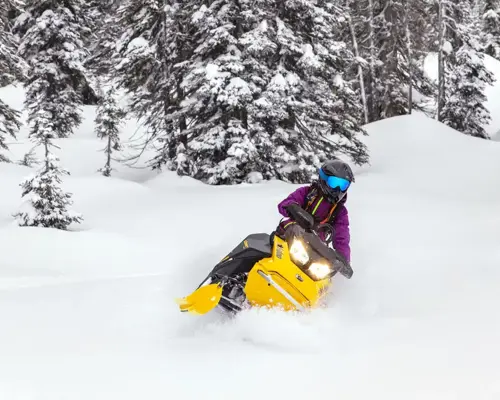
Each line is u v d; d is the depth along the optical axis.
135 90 25.17
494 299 5.11
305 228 4.79
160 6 23.62
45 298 5.89
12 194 20.05
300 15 22.86
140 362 3.38
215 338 4.03
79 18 34.28
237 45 22.09
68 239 11.90
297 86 22.38
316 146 23.81
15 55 22.31
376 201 19.03
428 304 4.91
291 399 2.76
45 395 2.81
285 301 4.46
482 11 56.41
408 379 3.02
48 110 32.62
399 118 32.16
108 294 6.13
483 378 2.98
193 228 14.74
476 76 37.66
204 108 23.27
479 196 21.39
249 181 21.91
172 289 6.31
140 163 30.19
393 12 34.06
